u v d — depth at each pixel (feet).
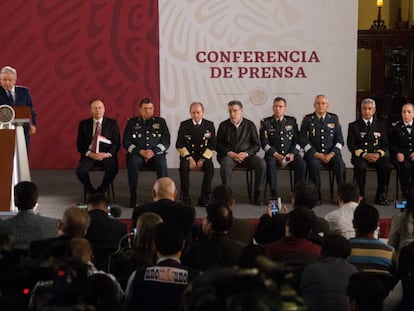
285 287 7.11
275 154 32.22
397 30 44.42
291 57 39.34
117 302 11.98
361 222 17.22
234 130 32.35
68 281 8.22
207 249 16.33
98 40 39.29
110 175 31.71
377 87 44.93
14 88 32.37
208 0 39.06
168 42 39.37
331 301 14.15
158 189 21.43
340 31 39.27
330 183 32.71
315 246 16.48
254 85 39.45
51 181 36.65
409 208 20.11
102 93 39.60
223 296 7.06
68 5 39.04
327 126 32.60
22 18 38.96
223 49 39.29
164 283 13.51
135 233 17.40
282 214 20.12
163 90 39.65
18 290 12.21
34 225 18.83
